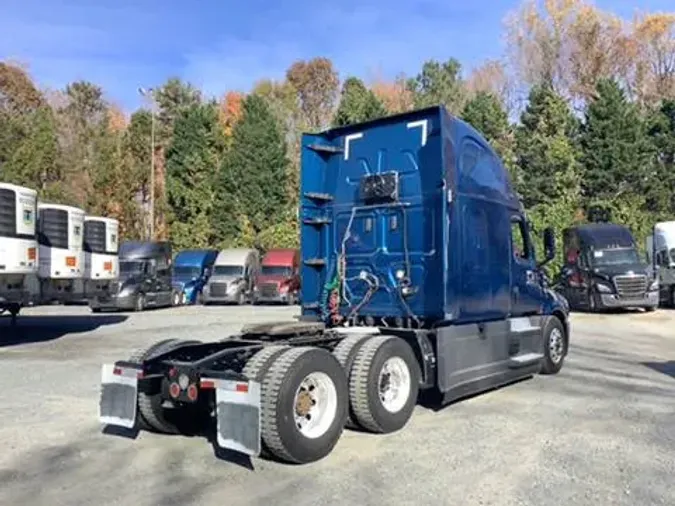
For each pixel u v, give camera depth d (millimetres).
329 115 60031
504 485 5648
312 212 9406
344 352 7359
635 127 38062
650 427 7527
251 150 45344
